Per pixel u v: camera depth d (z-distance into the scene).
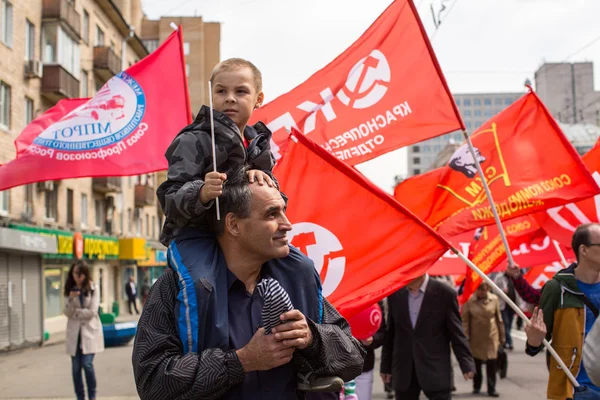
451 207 6.03
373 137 5.49
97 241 27.92
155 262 40.06
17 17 20.56
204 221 2.51
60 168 6.07
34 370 13.04
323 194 3.95
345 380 2.43
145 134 6.16
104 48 28.67
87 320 8.63
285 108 5.60
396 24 5.60
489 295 9.66
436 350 6.05
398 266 3.86
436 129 5.40
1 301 17.47
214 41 56.28
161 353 2.21
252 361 2.14
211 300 2.25
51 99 22.98
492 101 136.88
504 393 9.62
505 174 5.79
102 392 9.98
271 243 2.38
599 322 3.53
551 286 4.46
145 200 36.44
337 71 5.63
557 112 71.81
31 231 20.02
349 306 3.80
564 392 4.38
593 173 7.12
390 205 3.90
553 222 7.26
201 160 2.56
